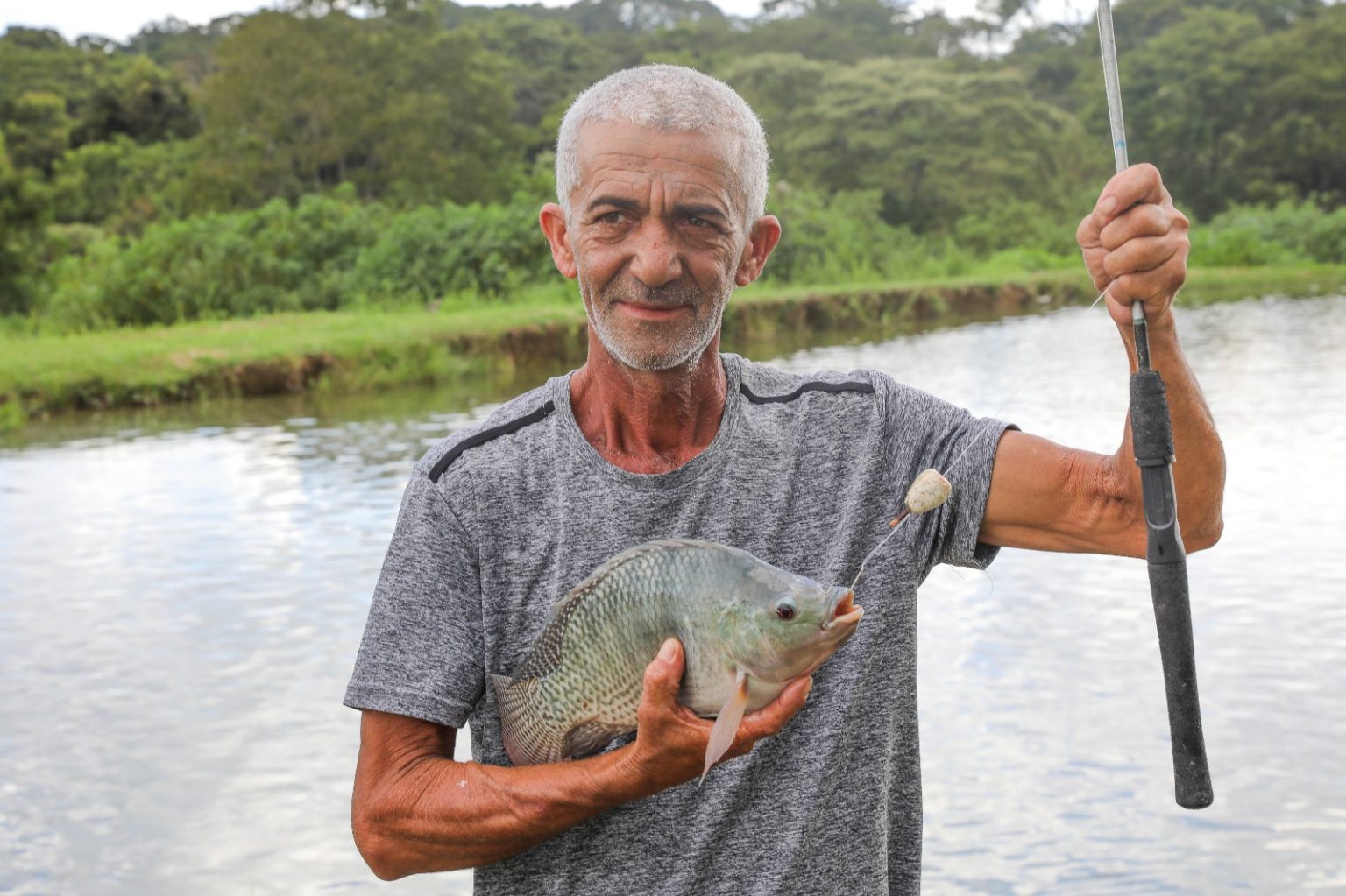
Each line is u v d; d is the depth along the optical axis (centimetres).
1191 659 171
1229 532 879
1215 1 8838
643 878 182
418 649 185
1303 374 1698
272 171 5462
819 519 192
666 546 167
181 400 1738
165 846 486
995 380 1736
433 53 6178
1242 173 6925
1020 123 6000
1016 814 498
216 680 652
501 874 188
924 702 605
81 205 5066
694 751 161
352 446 1315
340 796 530
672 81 182
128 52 10762
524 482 189
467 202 5728
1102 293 175
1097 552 195
